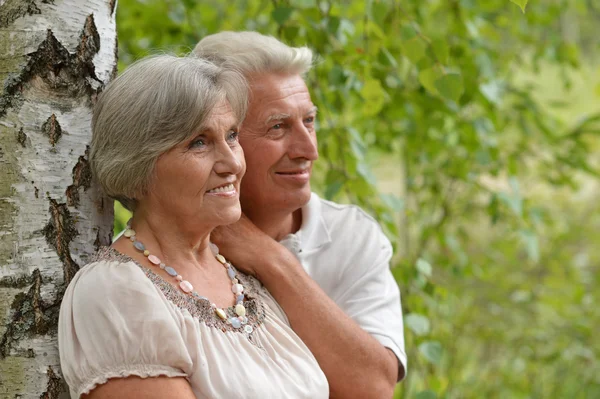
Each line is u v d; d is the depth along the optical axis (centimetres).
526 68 645
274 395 238
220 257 275
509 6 580
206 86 237
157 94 233
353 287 319
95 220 260
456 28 511
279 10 412
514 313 694
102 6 263
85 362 220
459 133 534
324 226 327
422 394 402
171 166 238
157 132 234
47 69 249
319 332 285
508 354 683
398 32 394
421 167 598
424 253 548
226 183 246
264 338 255
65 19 252
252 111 294
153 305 226
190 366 227
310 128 310
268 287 289
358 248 327
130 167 238
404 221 601
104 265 234
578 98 884
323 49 433
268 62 294
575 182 610
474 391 666
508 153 595
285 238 319
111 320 221
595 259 770
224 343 240
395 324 315
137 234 249
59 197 250
